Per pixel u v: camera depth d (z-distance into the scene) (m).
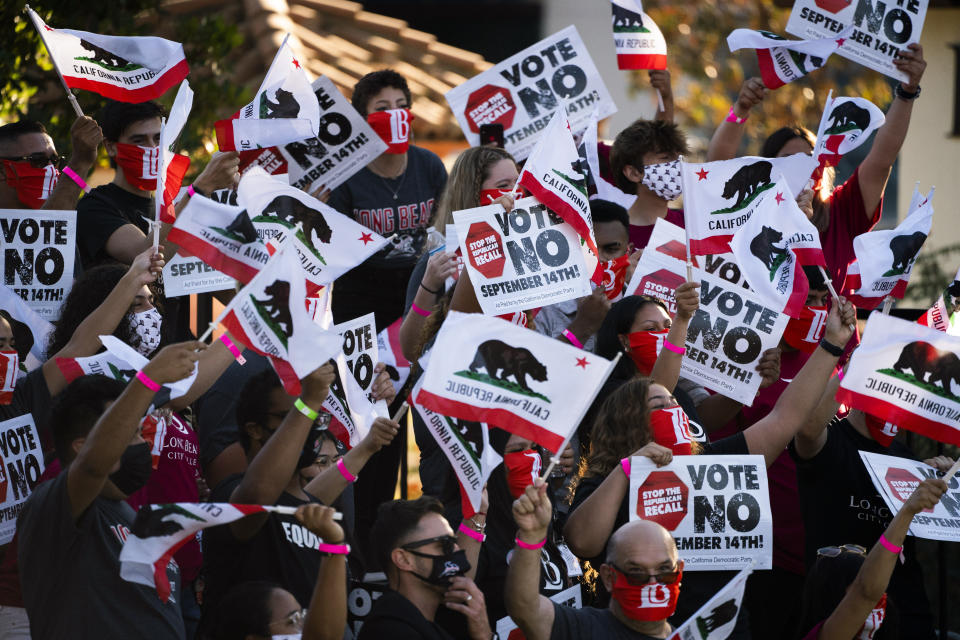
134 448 10.27
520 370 10.46
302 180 14.65
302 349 10.34
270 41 30.73
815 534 13.27
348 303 15.80
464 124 16.86
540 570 11.14
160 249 12.62
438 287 13.68
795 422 12.65
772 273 13.72
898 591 13.27
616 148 16.34
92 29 20.44
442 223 14.38
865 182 16.22
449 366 10.52
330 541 9.36
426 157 16.52
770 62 16.25
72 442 10.27
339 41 33.88
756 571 13.88
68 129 19.95
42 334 12.53
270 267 10.37
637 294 14.00
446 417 10.95
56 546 9.74
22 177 13.63
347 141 14.66
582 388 10.38
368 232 12.99
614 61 40.09
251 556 10.64
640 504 11.59
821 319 14.59
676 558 10.52
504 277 12.63
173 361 9.52
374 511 14.71
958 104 32.72
